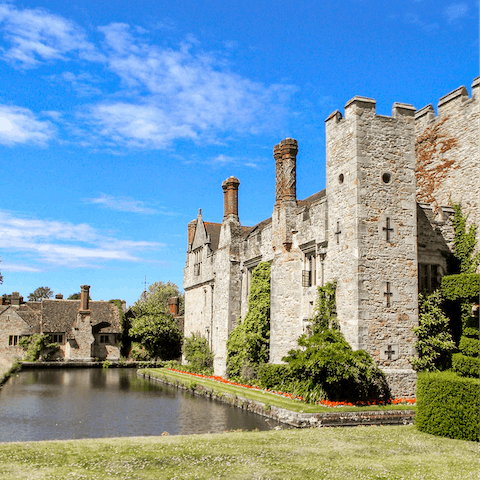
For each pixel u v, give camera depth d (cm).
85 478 935
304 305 2462
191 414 2023
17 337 5588
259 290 2803
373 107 2059
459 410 1316
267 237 2862
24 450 1155
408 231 2033
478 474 988
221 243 3422
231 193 3353
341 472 994
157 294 9038
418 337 1978
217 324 3359
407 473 990
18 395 2723
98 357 5609
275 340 2562
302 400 1984
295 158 2645
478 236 2167
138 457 1096
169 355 5706
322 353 1842
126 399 2523
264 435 1352
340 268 2041
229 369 3017
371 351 1902
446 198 2356
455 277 2055
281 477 959
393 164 2052
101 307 5869
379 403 1834
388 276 1973
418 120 2567
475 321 1983
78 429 1767
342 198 2072
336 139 2147
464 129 2288
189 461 1066
